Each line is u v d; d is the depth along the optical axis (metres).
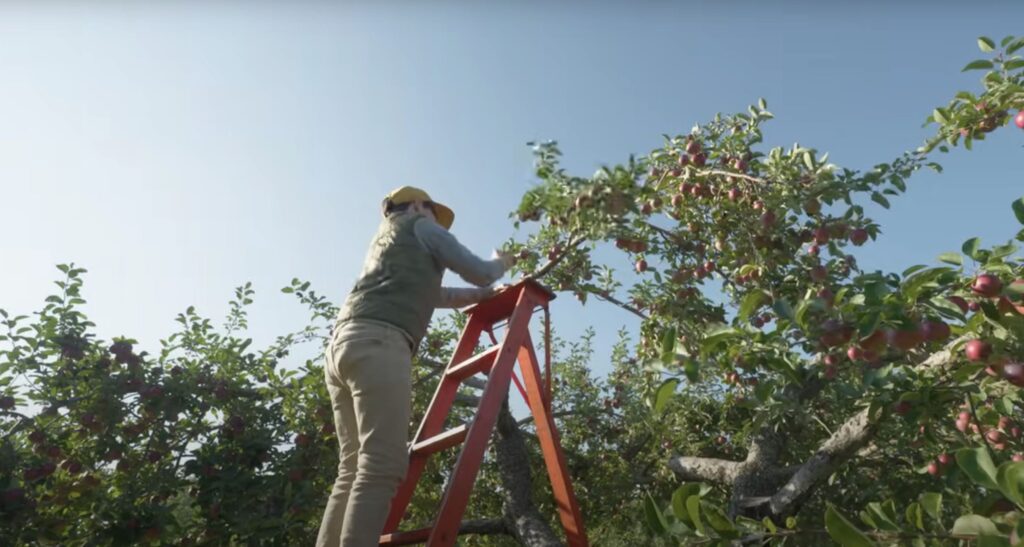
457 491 2.71
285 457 5.92
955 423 3.53
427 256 2.90
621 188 2.57
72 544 5.24
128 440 5.82
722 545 2.36
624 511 8.16
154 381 5.97
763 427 5.27
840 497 5.88
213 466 5.70
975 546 2.07
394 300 2.78
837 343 2.42
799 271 4.50
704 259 4.86
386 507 2.54
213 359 6.58
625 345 8.73
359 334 2.72
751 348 2.51
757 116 4.71
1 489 4.91
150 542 5.27
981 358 2.46
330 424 5.93
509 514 5.98
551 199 2.66
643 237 4.78
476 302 3.63
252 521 5.29
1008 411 2.95
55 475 5.58
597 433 8.81
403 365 2.71
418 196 3.17
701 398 7.41
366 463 2.58
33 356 5.70
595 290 5.15
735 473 5.31
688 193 4.58
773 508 4.41
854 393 3.36
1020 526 1.81
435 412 3.60
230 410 6.16
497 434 6.23
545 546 5.36
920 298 2.39
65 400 5.57
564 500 3.39
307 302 7.22
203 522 5.72
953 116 3.79
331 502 2.87
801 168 4.22
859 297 2.42
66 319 5.86
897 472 5.62
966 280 2.46
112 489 5.87
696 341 4.27
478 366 3.53
